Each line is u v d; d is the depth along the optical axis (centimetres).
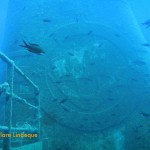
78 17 1149
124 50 1080
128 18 1272
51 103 973
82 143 925
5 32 1285
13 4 1338
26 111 952
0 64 1124
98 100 987
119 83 1018
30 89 982
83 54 1068
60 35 1100
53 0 1223
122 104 985
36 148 511
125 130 946
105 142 928
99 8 1200
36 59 1050
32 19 1180
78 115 961
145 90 1014
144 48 1162
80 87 1005
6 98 359
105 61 1056
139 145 923
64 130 941
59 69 1030
